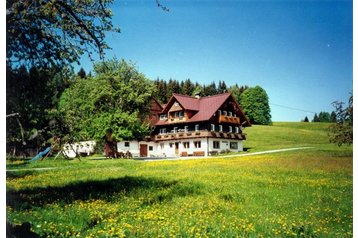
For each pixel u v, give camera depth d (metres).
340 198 15.72
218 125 66.38
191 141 66.12
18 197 14.70
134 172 28.61
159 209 13.20
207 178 23.16
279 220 11.49
